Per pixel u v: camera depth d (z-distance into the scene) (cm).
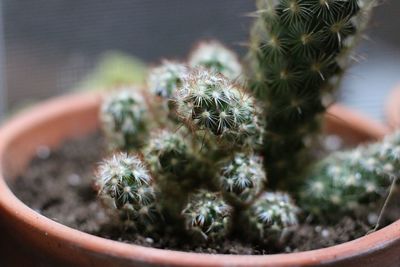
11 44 39
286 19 20
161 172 21
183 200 22
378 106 39
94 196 25
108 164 21
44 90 40
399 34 42
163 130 22
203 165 22
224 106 19
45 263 20
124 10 40
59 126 29
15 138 27
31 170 27
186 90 20
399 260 20
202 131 20
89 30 41
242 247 21
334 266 18
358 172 23
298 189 24
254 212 21
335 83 22
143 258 18
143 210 21
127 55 41
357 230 22
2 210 21
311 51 21
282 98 22
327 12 20
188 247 21
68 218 23
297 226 23
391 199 24
